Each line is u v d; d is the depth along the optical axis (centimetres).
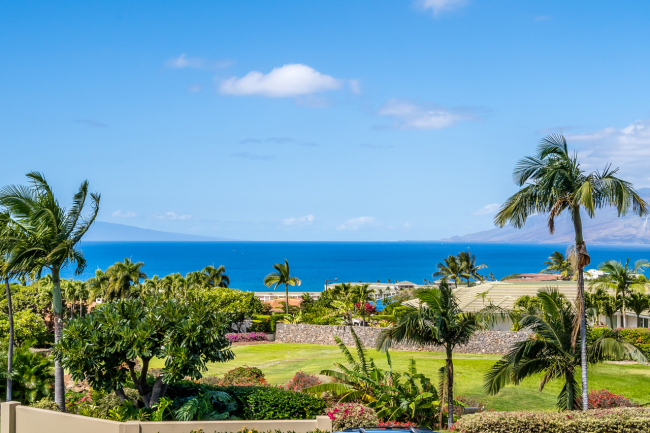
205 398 1658
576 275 1911
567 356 1928
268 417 1678
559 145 1908
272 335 5159
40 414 1502
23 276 2086
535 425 1399
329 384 2133
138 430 1377
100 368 1647
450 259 9881
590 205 1734
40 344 4678
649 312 4109
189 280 7125
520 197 1950
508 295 4578
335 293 5856
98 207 2114
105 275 7056
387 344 2056
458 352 4016
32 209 2002
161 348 1655
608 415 1423
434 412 2094
